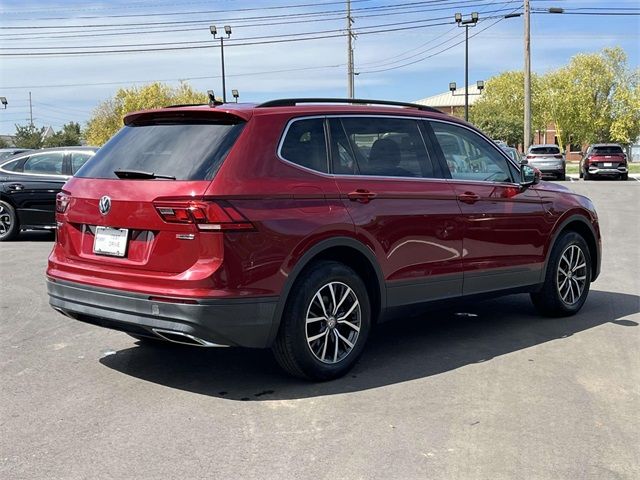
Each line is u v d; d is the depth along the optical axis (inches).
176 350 216.7
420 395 174.9
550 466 136.3
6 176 473.4
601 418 160.4
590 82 2108.8
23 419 159.9
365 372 193.6
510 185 234.5
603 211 662.5
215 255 160.9
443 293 212.4
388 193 194.2
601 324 248.8
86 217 181.3
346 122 195.0
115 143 193.2
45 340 226.5
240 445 145.5
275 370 196.1
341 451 142.4
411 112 214.4
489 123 2345.0
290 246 170.4
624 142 2015.3
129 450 143.3
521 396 174.2
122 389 180.1
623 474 133.3
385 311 197.8
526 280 241.3
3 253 421.7
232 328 163.0
